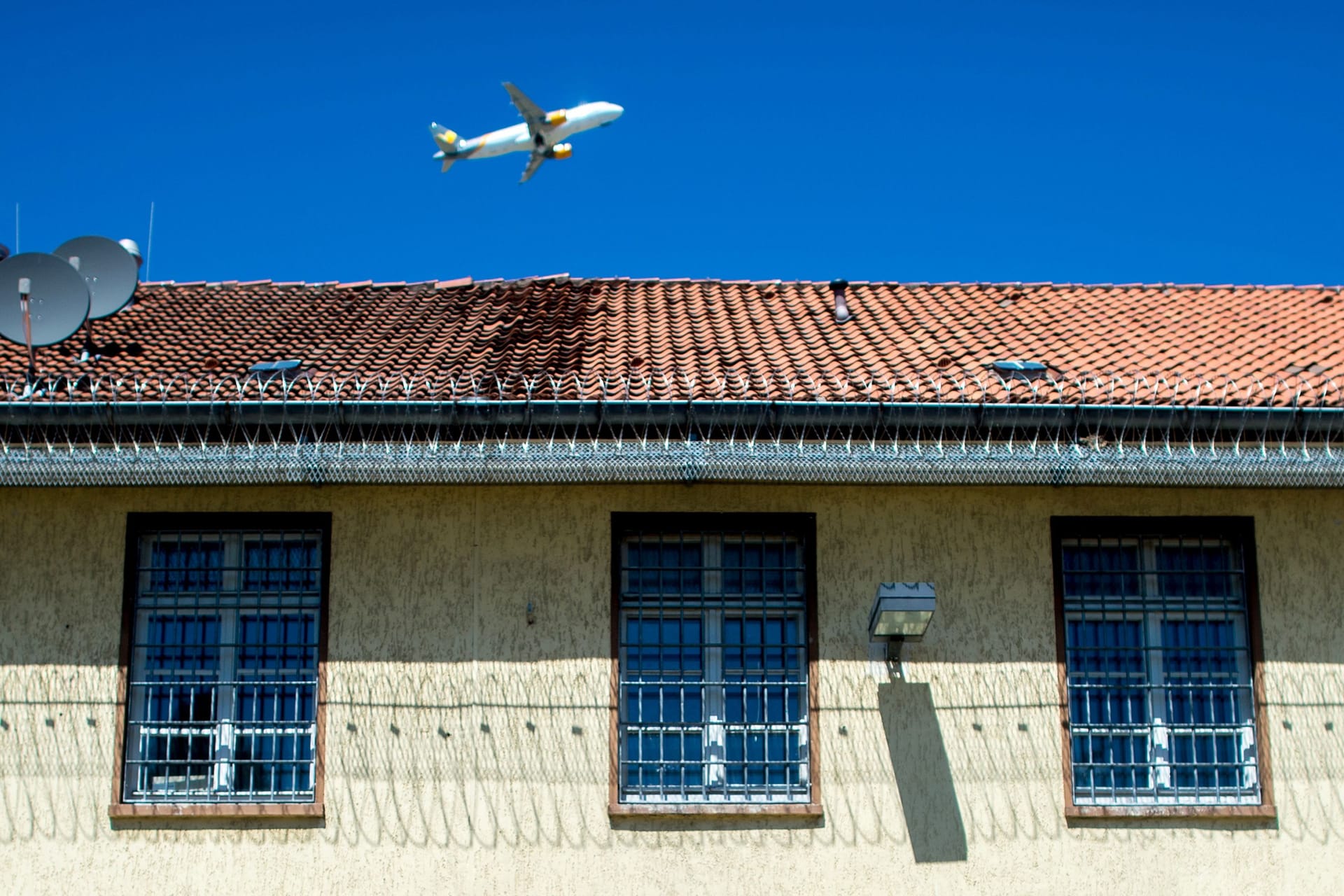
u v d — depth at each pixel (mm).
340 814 10797
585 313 15047
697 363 12562
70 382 11641
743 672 11219
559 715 10984
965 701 11086
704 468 10688
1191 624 11398
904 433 10953
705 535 11430
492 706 10992
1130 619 11398
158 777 11031
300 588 11281
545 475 10711
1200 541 11531
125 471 10711
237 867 10695
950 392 11359
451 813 10812
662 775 11062
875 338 13875
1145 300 15594
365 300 16000
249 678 11148
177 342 13812
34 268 12336
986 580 11297
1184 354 13195
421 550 11258
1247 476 10828
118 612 11109
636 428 10930
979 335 13984
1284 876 10812
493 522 11312
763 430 10914
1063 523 11414
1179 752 11211
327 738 10922
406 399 10953
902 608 10594
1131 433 11000
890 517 11391
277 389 11547
